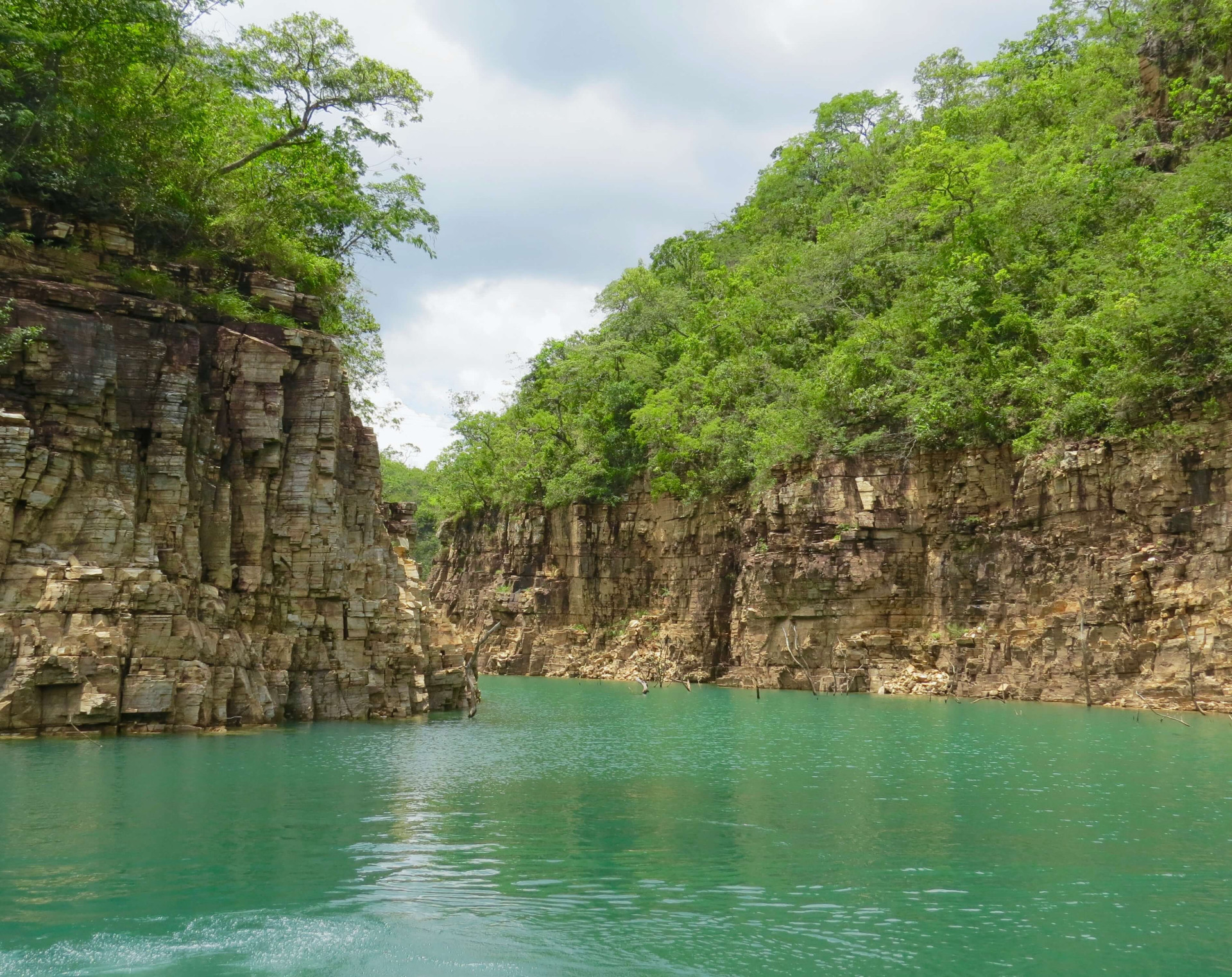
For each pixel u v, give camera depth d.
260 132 42.72
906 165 76.69
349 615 36.97
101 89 33.50
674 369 79.38
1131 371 48.78
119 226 34.12
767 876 16.03
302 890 14.84
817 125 106.31
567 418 88.69
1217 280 46.28
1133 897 15.01
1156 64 66.69
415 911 14.05
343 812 20.08
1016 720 40.91
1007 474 54.62
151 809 19.66
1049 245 61.25
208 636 31.84
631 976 11.96
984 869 16.56
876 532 58.56
